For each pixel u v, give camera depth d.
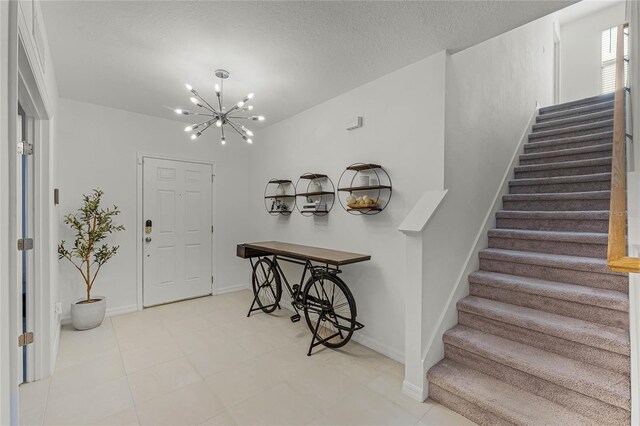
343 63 2.55
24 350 2.23
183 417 1.88
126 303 3.74
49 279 2.32
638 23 1.63
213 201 4.48
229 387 2.19
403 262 2.59
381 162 2.79
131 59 2.49
